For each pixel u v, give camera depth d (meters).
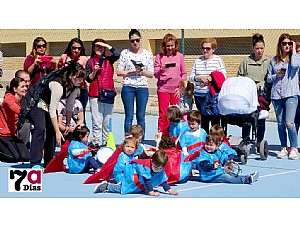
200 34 29.98
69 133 10.88
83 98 12.21
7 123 11.52
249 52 29.47
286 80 11.51
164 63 12.57
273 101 11.81
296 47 12.33
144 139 14.93
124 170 9.04
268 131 16.73
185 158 9.78
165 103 12.56
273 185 9.62
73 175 10.33
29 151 11.49
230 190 9.23
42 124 10.37
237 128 17.41
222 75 11.57
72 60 10.74
